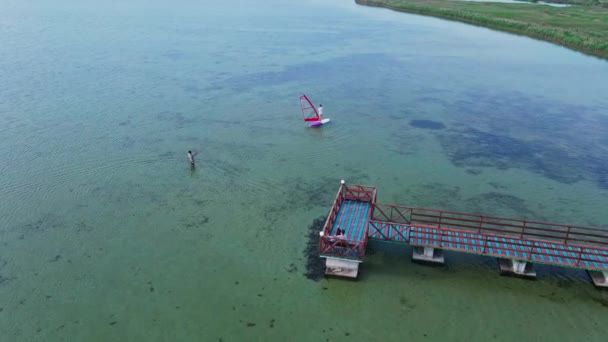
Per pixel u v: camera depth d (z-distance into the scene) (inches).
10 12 4864.7
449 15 4854.8
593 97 2185.0
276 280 916.6
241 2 6658.5
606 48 3026.6
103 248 1015.0
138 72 2508.6
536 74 2603.3
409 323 807.7
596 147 1609.3
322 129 1753.2
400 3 5812.0
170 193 1255.5
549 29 3659.0
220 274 933.2
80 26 3991.1
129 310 836.0
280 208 1187.3
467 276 925.8
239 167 1418.6
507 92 2262.6
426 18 4909.0
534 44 3474.4
